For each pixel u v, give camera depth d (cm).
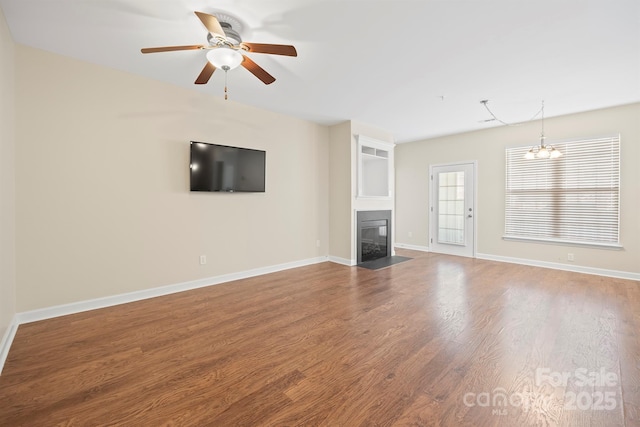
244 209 421
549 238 484
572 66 298
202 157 367
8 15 216
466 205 583
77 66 287
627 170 414
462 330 251
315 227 522
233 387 176
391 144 575
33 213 266
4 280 220
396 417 151
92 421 148
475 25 230
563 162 468
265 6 208
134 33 243
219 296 341
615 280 406
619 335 241
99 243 303
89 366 197
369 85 348
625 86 348
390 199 585
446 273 448
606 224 432
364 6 208
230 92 372
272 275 437
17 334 242
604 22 224
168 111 346
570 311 292
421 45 260
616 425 145
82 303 293
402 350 219
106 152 304
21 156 259
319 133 525
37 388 174
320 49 267
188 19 224
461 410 156
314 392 171
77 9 210
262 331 251
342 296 341
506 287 375
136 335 243
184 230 362
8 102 235
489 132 550
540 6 207
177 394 169
